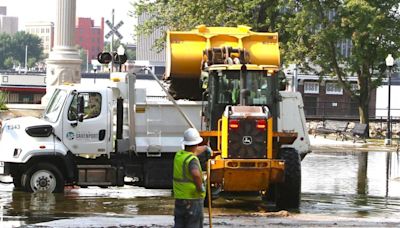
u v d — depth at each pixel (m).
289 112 38.38
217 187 29.80
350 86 89.75
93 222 24.75
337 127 93.44
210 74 30.50
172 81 36.03
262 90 30.36
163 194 34.69
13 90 113.69
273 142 30.17
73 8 65.75
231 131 28.53
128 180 38.62
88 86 33.28
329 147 70.38
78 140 33.06
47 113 33.78
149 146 33.72
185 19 85.00
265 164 28.53
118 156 34.06
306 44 85.88
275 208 30.33
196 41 35.75
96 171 33.44
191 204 18.67
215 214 28.02
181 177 18.72
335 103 122.69
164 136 34.00
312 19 82.50
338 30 83.94
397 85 130.00
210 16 82.69
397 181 42.50
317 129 89.81
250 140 28.58
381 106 127.62
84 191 35.09
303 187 39.03
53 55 65.56
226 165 28.28
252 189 29.45
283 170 28.73
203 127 32.56
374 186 39.88
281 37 84.81
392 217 28.08
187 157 18.73
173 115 33.97
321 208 30.73
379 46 86.81
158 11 87.81
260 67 30.33
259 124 28.62
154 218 25.88
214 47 34.22
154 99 34.50
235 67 30.20
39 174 32.78
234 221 25.55
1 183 37.03
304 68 90.00
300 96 38.59
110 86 34.34
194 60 35.22
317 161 55.28
